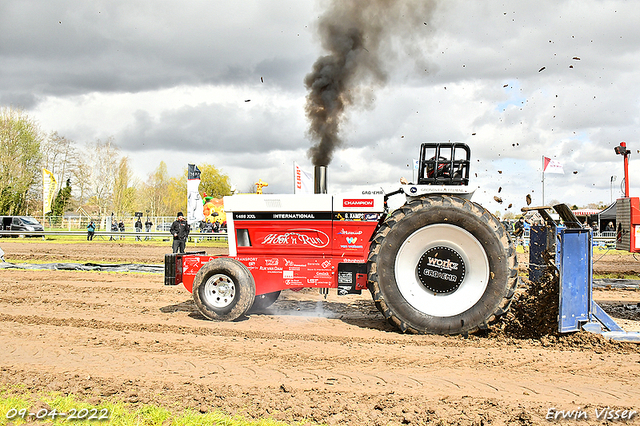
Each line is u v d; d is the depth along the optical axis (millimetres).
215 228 27516
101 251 19797
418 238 5906
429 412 3637
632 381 4340
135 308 7570
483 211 5770
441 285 5938
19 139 44031
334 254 6707
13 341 5512
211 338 5750
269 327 6375
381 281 5902
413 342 5598
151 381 4211
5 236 30719
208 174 55469
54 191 35062
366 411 3639
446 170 6398
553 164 18344
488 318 5688
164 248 21766
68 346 5324
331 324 6578
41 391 3938
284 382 4234
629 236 6504
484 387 4176
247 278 6609
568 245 5562
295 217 6789
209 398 3822
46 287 9578
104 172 45188
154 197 58719
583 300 5699
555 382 4305
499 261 5684
